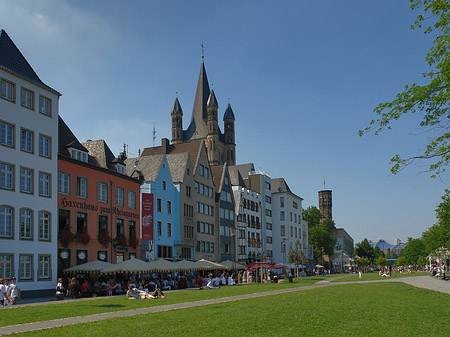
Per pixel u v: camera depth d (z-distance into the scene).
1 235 37.78
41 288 40.88
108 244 51.31
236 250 93.25
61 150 47.25
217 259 84.25
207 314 20.94
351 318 19.36
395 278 72.19
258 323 17.73
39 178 42.31
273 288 45.78
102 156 54.34
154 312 22.33
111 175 53.19
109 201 52.34
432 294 34.03
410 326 17.06
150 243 60.62
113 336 14.86
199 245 77.50
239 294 36.25
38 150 42.53
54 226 43.34
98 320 19.30
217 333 15.33
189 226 73.25
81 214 47.81
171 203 69.25
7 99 39.56
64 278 44.25
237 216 96.06
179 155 75.19
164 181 67.81
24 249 39.62
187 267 49.19
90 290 40.19
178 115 185.75
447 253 90.94
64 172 45.84
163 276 58.66
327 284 54.41
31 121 41.97
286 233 121.06
